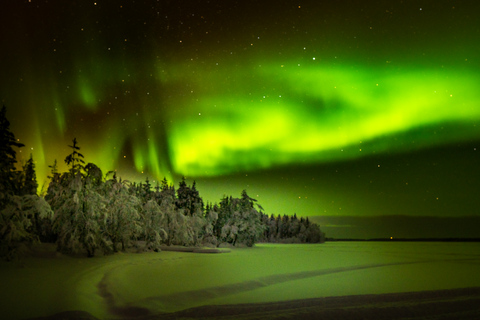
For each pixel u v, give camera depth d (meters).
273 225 103.31
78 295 11.84
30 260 21.84
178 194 53.56
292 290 14.97
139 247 35.41
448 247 74.88
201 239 51.16
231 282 16.47
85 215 27.08
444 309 10.62
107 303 11.47
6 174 20.97
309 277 19.56
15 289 12.57
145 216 37.50
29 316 9.05
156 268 21.88
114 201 32.22
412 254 43.62
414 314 9.88
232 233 56.59
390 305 11.20
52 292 12.21
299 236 101.56
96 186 30.78
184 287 14.61
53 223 27.22
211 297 13.29
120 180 33.78
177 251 40.66
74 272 17.88
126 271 19.70
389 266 26.62
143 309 10.53
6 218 19.62
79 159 28.06
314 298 12.76
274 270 22.08
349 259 32.91
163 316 9.77
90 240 26.72
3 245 19.20
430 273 21.88
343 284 16.84
